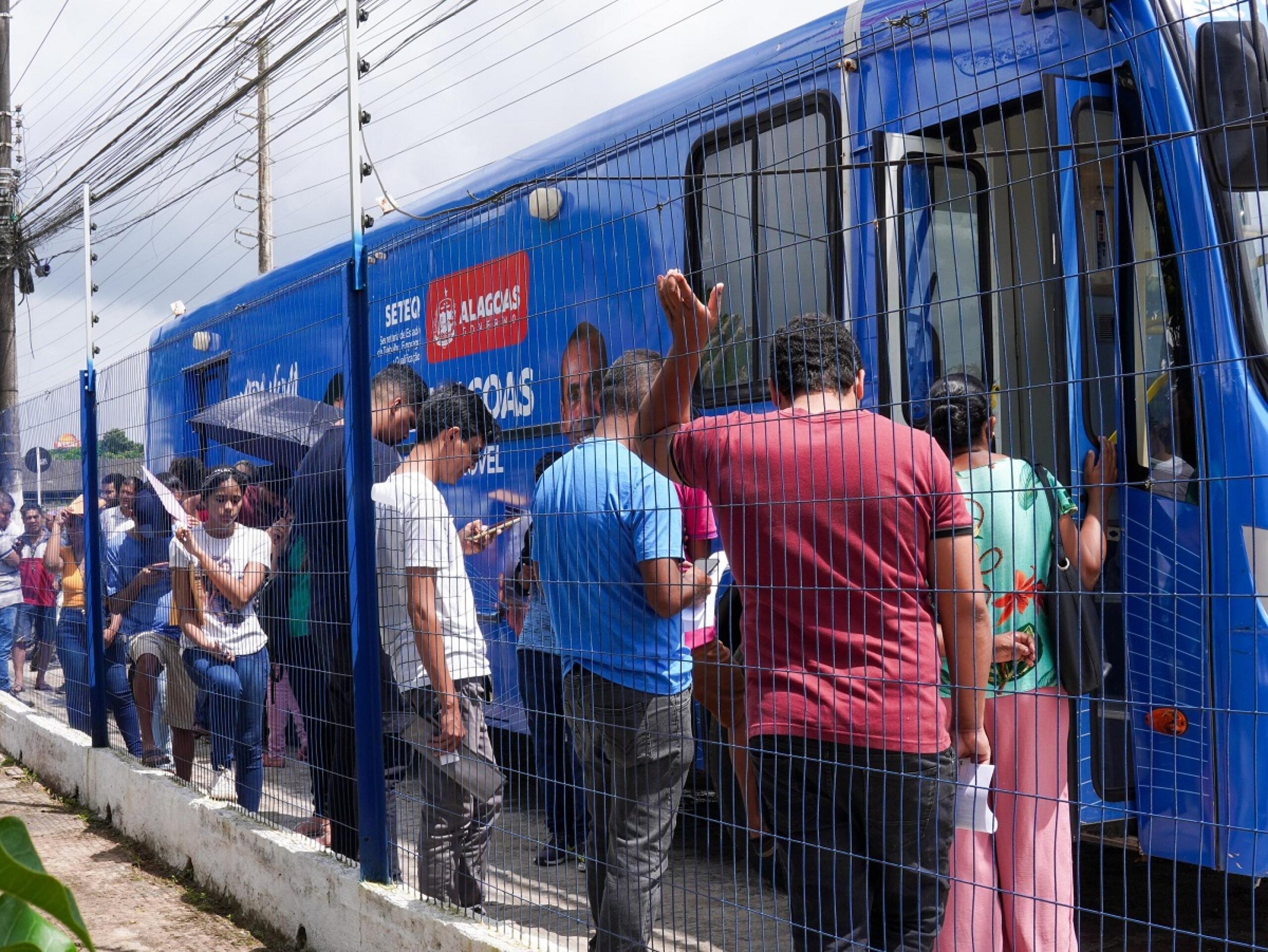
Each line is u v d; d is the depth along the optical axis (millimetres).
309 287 4871
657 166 4215
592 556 3316
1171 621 3932
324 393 4727
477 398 4039
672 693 3260
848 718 2570
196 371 5965
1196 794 3812
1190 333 3928
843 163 3615
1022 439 4320
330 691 4645
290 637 5012
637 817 3254
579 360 3682
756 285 3410
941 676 2916
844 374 2758
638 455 3193
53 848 6391
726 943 3352
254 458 5312
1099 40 4070
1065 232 4086
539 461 3893
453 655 3973
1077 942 3258
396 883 4266
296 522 4918
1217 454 3877
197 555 5488
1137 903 4789
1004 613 3225
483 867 3951
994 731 3244
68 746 7660
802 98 3443
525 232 4020
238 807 5488
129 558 6824
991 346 4309
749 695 2779
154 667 6512
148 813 6254
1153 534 4004
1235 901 4809
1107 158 3020
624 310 4121
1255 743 3713
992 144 4270
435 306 4500
